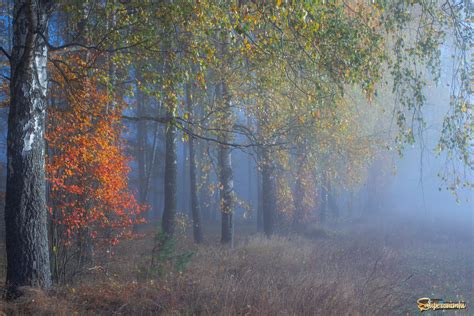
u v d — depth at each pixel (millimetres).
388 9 9414
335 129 16266
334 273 10250
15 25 8422
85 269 10828
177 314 7277
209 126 13898
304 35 8859
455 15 9109
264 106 13859
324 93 10125
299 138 14930
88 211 10977
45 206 8453
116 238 12102
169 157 17375
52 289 8297
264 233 21109
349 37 8867
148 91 9430
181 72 9281
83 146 10625
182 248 15539
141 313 7480
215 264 11586
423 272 13727
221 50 11219
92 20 10219
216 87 15195
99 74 10453
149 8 8930
